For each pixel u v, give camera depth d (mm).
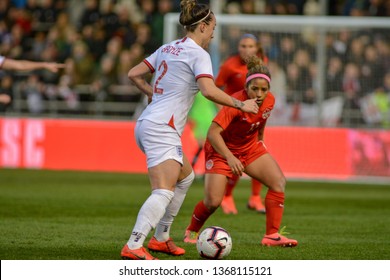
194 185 53062
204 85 21484
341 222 34156
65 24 74875
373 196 47875
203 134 53719
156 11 75188
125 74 67812
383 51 63812
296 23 60500
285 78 63156
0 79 67938
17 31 74750
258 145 26766
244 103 21828
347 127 63000
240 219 34594
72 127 62312
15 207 36812
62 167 62250
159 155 21969
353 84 63344
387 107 63000
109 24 73250
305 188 53031
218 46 60469
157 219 21938
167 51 22609
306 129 60156
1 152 62938
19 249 24453
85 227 30312
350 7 73438
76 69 70375
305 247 26203
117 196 43312
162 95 22297
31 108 68062
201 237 23141
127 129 61594
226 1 71875
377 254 25031
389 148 59281
